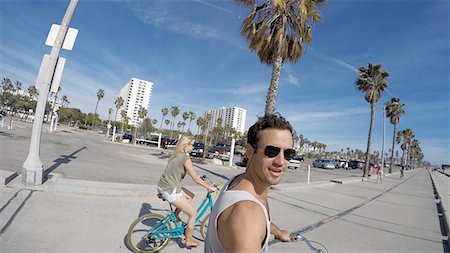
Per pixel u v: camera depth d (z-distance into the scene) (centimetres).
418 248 562
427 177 4097
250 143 134
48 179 718
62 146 1806
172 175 399
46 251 369
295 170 2850
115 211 565
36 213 494
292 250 479
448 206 1116
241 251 96
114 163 1341
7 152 1148
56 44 674
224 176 1419
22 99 9462
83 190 658
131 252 399
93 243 411
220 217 112
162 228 414
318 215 783
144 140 3931
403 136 6581
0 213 471
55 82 676
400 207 1055
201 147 2733
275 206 841
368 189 1598
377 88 2723
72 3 688
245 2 1141
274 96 1093
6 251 354
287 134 129
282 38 1088
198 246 443
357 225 709
